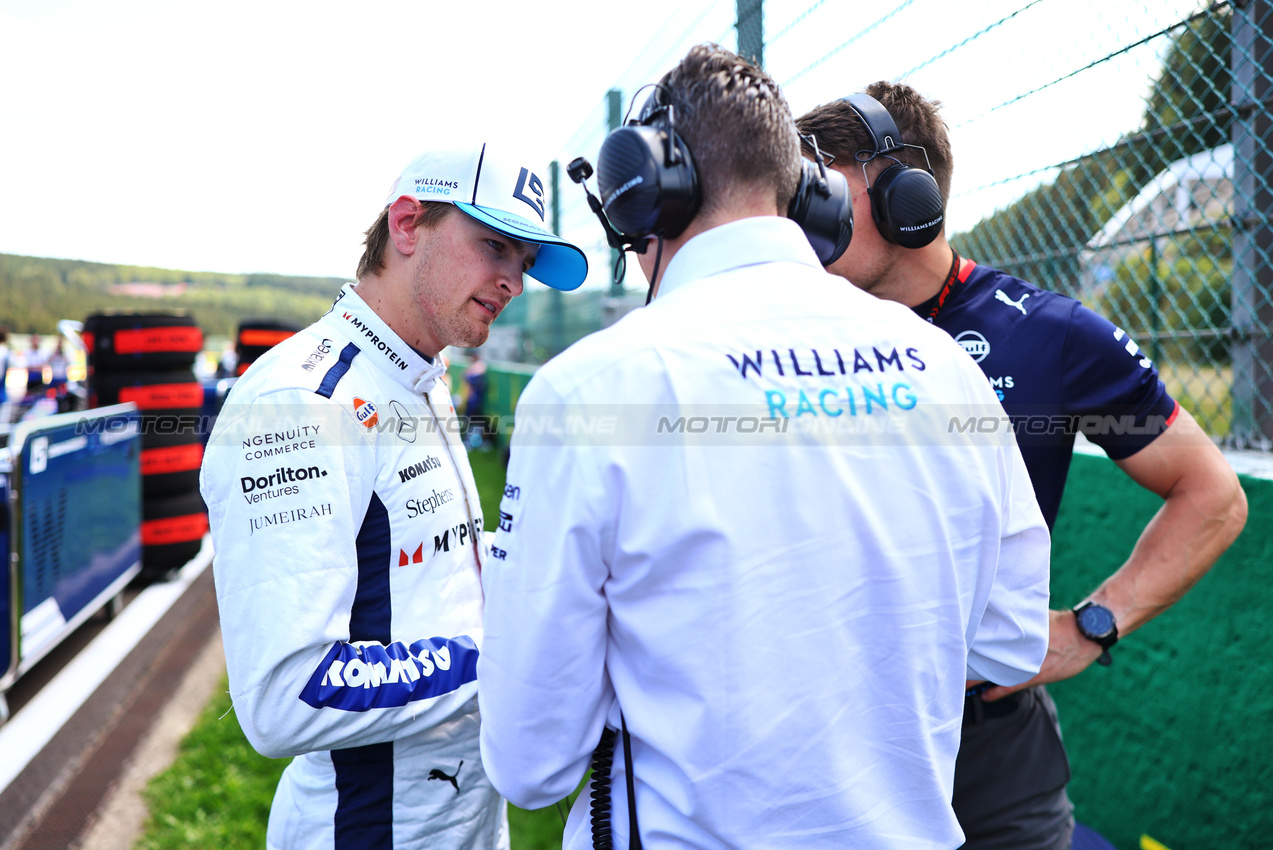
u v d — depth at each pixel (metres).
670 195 0.75
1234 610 1.56
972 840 1.19
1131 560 1.16
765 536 0.66
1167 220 1.80
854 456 0.70
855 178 1.17
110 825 2.28
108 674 3.23
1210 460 1.12
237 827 2.24
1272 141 1.60
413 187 1.07
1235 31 1.60
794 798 0.68
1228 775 1.57
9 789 2.42
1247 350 1.70
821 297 0.74
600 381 0.67
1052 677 1.13
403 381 1.08
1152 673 1.75
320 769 1.04
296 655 0.91
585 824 0.81
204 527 4.57
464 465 1.20
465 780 1.09
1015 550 0.88
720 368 0.67
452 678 1.01
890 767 0.74
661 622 0.67
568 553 0.67
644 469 0.66
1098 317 1.18
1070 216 1.96
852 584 0.70
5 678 2.76
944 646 0.76
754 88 0.76
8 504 2.77
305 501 0.93
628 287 4.56
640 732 0.71
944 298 1.26
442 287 1.08
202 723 2.83
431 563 1.07
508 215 1.06
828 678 0.69
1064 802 1.28
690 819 0.70
